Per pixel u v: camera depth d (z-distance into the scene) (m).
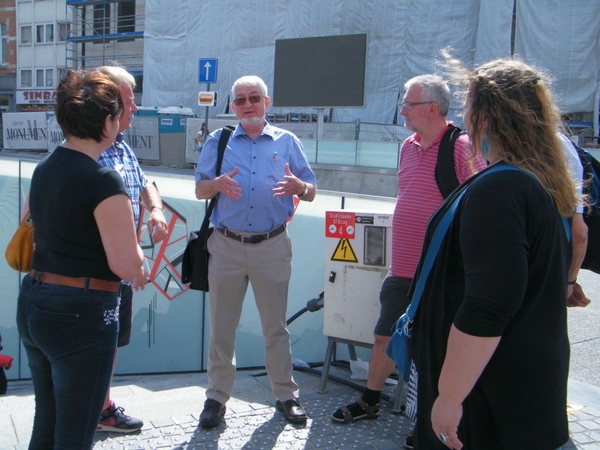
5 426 2.98
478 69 1.72
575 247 2.46
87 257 2.01
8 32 37.12
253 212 3.14
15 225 4.40
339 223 3.51
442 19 23.45
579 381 3.90
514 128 1.60
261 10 27.16
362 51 18.70
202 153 3.31
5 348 4.55
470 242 1.53
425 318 1.74
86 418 2.06
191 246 3.29
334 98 19.33
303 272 4.55
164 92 29.88
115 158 2.84
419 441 1.75
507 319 1.49
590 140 19.80
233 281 3.17
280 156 3.26
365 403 3.13
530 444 1.58
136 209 2.99
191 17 28.86
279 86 20.28
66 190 1.98
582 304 2.78
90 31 33.84
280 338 3.21
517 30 22.19
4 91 37.72
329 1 25.23
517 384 1.57
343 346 4.45
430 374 1.71
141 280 2.13
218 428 3.01
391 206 4.09
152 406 3.33
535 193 1.54
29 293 2.03
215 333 3.17
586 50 21.09
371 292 3.46
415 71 24.16
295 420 3.06
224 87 28.50
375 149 17.12
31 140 25.17
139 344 4.63
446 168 2.89
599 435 2.99
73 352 2.00
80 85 2.04
